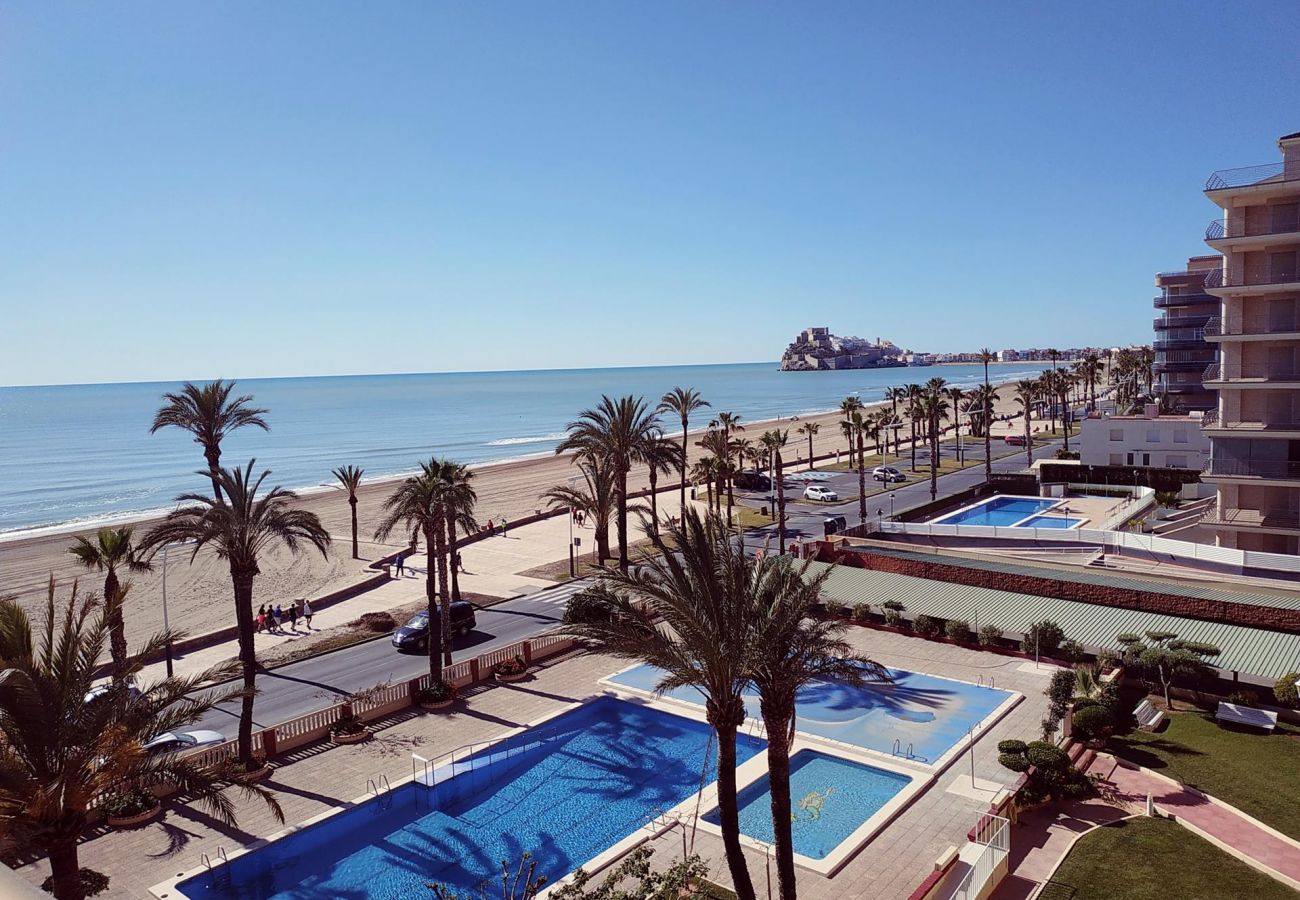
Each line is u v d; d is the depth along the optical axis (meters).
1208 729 27.11
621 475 54.00
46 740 15.88
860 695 31.77
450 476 39.50
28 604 53.31
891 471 90.81
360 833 23.66
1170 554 43.34
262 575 59.41
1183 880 18.69
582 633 20.19
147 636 45.81
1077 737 26.73
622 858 21.64
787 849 17.56
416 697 33.16
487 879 21.34
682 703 32.03
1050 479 74.50
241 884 21.19
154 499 101.62
